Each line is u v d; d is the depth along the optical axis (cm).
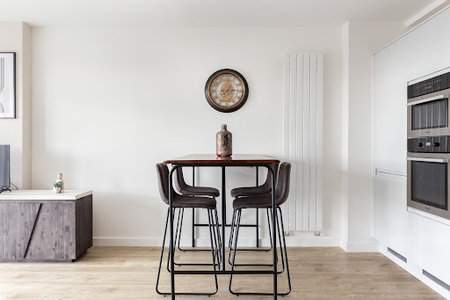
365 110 371
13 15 355
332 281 289
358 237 372
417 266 295
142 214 394
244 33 391
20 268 322
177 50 392
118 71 392
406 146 298
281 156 391
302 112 384
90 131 393
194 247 388
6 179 360
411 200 289
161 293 264
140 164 394
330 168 389
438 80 249
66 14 353
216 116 391
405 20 367
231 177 389
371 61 371
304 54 383
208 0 319
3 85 371
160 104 393
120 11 346
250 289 273
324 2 323
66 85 392
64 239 335
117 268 321
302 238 390
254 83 391
